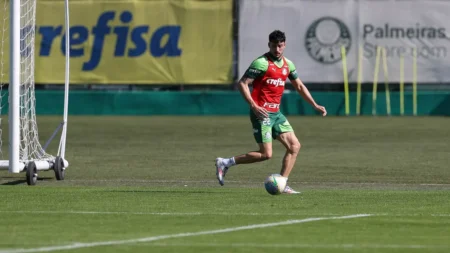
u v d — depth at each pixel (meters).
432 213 31.67
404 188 40.88
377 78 98.81
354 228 28.17
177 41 100.44
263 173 47.59
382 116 98.25
